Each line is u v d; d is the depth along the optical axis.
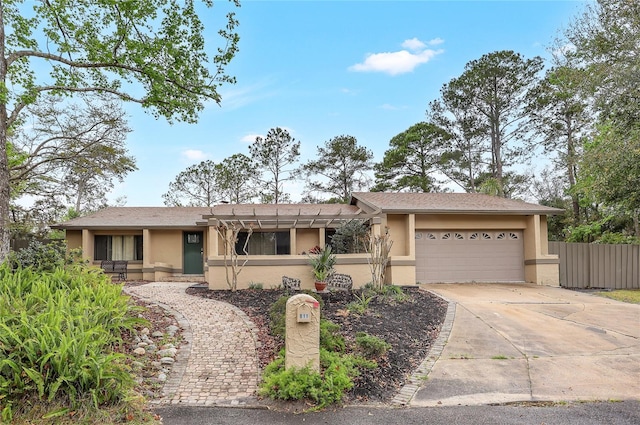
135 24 10.25
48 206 21.31
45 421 3.84
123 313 6.04
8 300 5.41
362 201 15.84
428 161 27.88
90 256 16.34
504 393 5.01
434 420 4.25
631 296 12.05
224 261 12.19
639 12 13.48
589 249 14.73
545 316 8.91
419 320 8.21
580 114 20.56
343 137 29.75
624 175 13.41
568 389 5.12
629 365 5.96
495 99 25.12
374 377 5.33
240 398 4.75
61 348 4.09
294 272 12.45
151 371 5.38
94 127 16.52
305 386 4.65
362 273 12.54
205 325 7.60
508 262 14.82
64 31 10.30
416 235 14.50
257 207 17.75
